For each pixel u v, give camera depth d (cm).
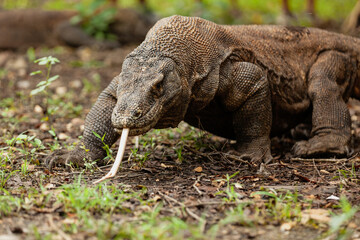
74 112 1514
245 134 1041
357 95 1239
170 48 908
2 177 860
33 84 1975
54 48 2573
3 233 657
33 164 967
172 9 2708
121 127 823
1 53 2502
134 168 951
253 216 721
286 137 1288
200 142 1147
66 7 3139
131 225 668
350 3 3155
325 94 1116
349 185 883
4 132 1241
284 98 1111
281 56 1112
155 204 757
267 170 973
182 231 669
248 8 2959
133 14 2616
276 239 658
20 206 730
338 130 1094
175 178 904
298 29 1164
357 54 1200
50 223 679
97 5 2536
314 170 982
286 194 791
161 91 862
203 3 2600
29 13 2581
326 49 1168
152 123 845
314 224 700
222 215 728
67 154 949
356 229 685
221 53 991
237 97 1012
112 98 957
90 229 660
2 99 1723
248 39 1078
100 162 952
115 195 769
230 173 950
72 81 2014
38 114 1503
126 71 881
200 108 970
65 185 779
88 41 2566
